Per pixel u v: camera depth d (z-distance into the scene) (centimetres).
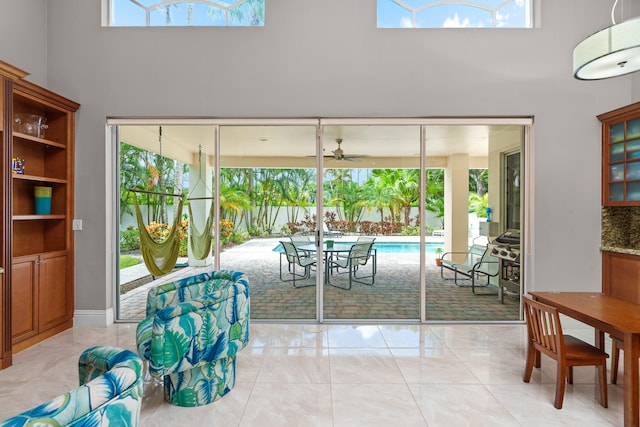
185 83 372
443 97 370
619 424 202
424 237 381
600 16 369
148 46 372
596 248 369
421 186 379
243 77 372
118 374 110
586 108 369
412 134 380
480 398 230
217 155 383
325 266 384
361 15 371
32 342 316
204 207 387
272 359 287
